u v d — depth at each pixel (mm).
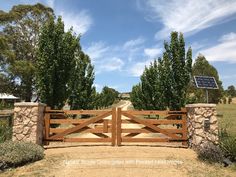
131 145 11453
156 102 23750
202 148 9383
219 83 39344
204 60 38844
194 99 16938
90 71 25562
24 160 8453
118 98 116000
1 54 33688
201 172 7895
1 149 8516
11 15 39438
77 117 25000
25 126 10281
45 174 7500
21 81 38875
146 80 26859
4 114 12234
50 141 11203
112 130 11242
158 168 8133
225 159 8992
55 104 14773
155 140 11344
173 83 16938
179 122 11547
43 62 14391
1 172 7742
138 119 11383
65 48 14883
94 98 29469
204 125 10359
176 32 17203
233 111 39562
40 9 42156
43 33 14867
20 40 41219
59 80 14734
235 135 11539
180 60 16891
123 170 7883
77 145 11445
